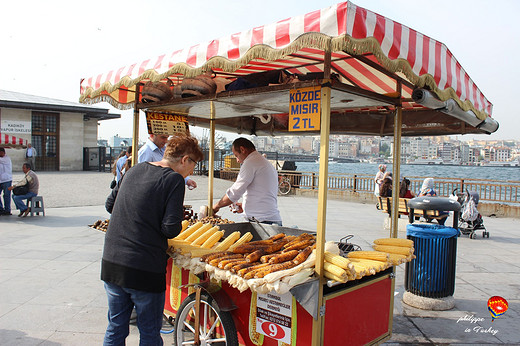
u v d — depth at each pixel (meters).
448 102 3.13
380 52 2.30
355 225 10.66
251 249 3.17
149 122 4.57
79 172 25.94
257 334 2.96
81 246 7.42
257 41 2.57
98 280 5.49
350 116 4.87
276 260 2.78
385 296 3.34
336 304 2.79
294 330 2.74
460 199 9.71
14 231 8.71
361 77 4.01
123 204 2.66
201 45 3.00
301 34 2.31
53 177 21.27
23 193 10.49
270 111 4.60
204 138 23.53
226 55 2.77
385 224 10.24
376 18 2.31
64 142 27.44
